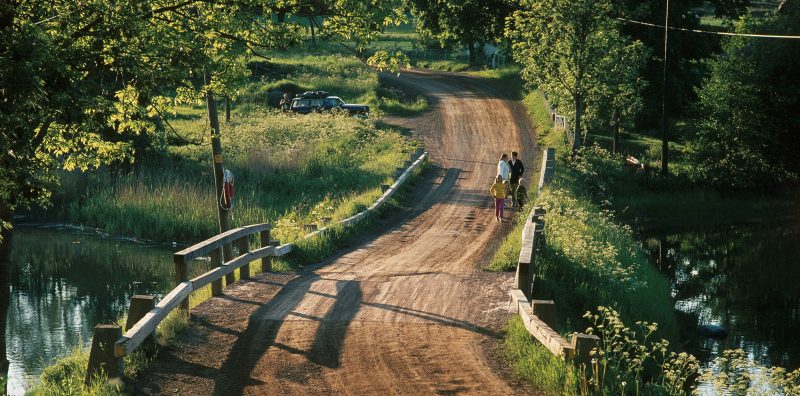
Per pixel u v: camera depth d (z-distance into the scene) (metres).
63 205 34.66
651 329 11.74
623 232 29.11
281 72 74.75
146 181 36.41
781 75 48.09
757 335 19.95
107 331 9.73
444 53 99.44
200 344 11.79
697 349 18.36
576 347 9.44
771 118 48.38
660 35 57.81
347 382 10.15
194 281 13.31
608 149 49.84
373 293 15.23
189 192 33.41
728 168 47.00
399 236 24.81
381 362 10.94
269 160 40.34
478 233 25.16
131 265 25.91
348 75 75.12
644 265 23.94
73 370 10.56
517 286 13.70
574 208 26.78
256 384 10.12
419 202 32.25
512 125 51.94
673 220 39.41
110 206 33.03
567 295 16.50
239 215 31.09
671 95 59.28
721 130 47.84
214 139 20.61
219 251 15.16
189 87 15.03
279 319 13.22
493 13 67.88
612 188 41.06
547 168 35.25
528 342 11.34
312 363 10.94
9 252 13.11
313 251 20.39
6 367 13.13
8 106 10.75
